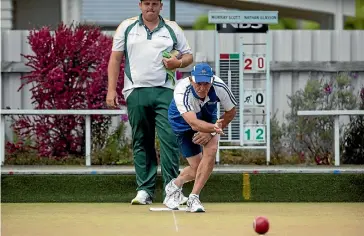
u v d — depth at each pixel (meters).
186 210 24.23
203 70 22.44
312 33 33.50
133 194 27.05
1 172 27.06
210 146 23.44
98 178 27.06
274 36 33.38
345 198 27.22
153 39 25.28
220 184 27.05
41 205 26.23
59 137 30.75
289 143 31.52
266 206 25.83
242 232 19.91
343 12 40.94
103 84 30.53
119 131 30.77
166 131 25.31
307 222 21.81
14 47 33.22
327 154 30.64
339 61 33.28
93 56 30.53
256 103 30.09
